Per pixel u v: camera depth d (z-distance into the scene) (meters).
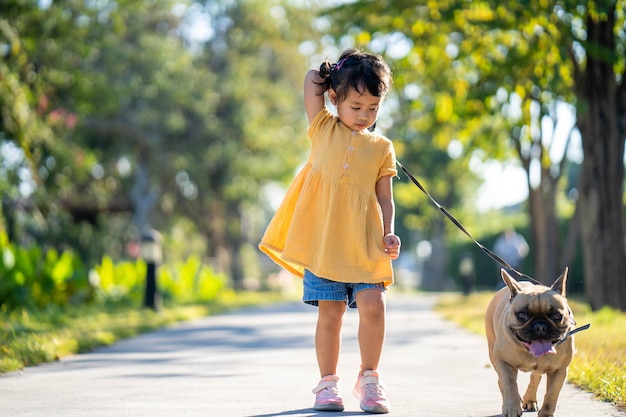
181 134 33.16
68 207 27.69
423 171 41.69
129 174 32.81
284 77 35.91
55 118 18.09
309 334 10.94
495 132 17.75
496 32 13.56
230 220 40.16
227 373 6.79
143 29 31.20
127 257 33.78
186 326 12.50
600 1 11.05
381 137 4.99
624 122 13.47
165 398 5.44
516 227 31.67
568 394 5.56
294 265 5.13
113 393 5.66
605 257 13.28
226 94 33.16
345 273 4.84
